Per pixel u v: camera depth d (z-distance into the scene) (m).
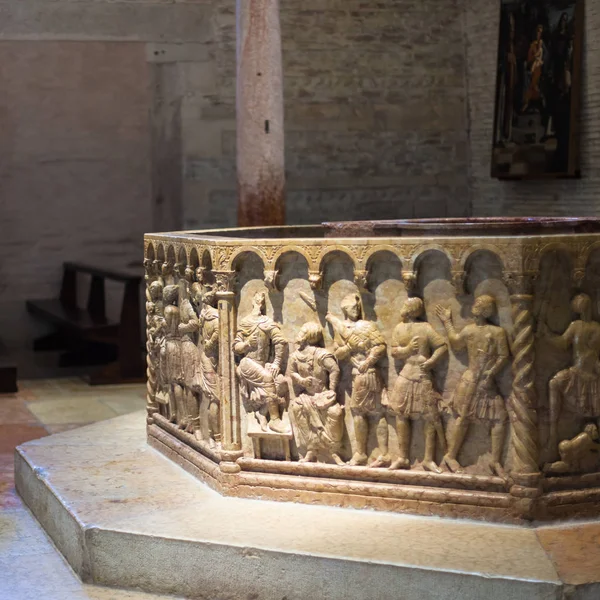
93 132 9.28
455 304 3.62
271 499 3.89
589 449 3.63
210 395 4.05
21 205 9.18
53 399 7.02
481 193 9.47
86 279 9.41
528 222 4.20
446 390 3.65
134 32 8.80
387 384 3.73
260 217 6.57
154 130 9.21
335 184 9.37
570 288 3.58
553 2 8.09
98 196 9.35
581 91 8.02
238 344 3.89
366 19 9.29
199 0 8.87
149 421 4.74
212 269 3.95
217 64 8.94
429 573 3.23
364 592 3.32
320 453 3.85
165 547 3.59
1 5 8.56
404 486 3.72
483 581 3.17
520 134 8.50
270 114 6.54
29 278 9.26
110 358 8.84
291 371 3.86
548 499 3.57
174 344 4.37
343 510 3.77
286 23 9.12
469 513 3.63
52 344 9.23
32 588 3.70
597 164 7.96
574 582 3.12
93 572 3.72
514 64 8.52
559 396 3.58
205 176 8.99
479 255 3.56
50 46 9.09
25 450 4.70
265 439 3.94
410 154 9.51
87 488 4.12
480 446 3.65
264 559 3.44
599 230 4.29
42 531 4.27
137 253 9.49
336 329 3.75
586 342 3.58
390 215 9.52
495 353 3.55
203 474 4.12
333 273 3.77
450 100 9.54
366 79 9.35
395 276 3.68
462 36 9.50
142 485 4.14
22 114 9.11
